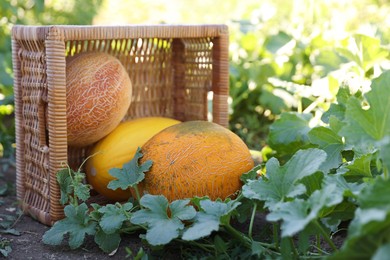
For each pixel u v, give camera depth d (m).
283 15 2.61
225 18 2.99
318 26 2.05
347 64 1.68
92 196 1.51
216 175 1.31
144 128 1.45
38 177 1.41
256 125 2.01
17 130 1.45
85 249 1.28
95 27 1.34
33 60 1.38
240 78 2.10
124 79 1.44
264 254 1.18
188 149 1.31
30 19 2.41
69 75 1.39
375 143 1.10
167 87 1.66
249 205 1.28
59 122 1.33
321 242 1.30
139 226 1.28
